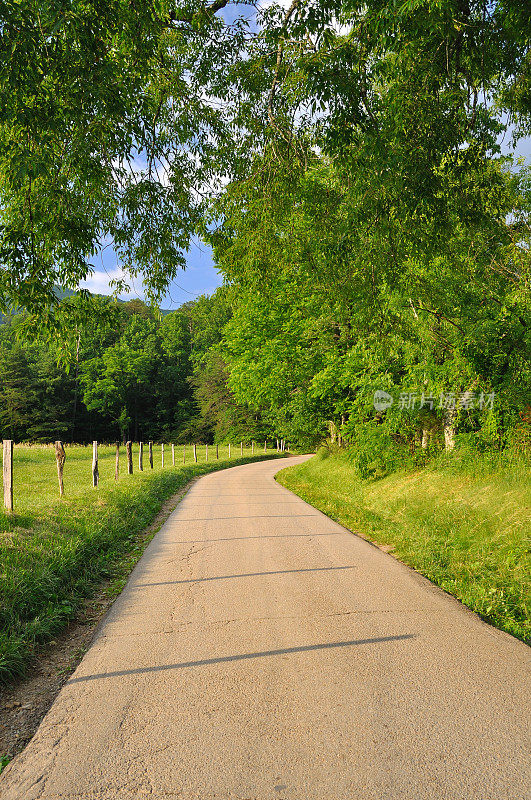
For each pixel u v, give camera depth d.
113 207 6.30
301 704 3.41
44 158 4.33
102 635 4.70
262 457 46.56
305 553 7.78
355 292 7.31
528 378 10.37
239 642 4.47
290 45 5.70
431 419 14.18
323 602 5.49
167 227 6.93
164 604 5.52
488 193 6.94
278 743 2.96
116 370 68.69
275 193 6.86
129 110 5.09
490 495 9.36
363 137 5.68
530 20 5.12
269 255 7.41
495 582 6.06
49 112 4.38
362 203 6.06
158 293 7.37
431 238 6.43
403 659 4.10
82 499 11.09
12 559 5.97
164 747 2.94
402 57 5.34
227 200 7.33
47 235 5.08
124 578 6.76
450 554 7.46
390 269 6.90
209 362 62.53
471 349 10.72
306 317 19.02
